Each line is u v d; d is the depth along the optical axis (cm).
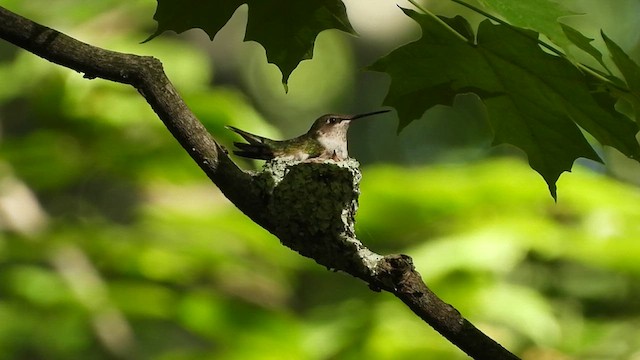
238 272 1150
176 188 1189
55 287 1129
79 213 1377
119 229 1163
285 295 1178
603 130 564
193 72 1183
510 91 572
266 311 1084
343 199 686
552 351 1040
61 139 1130
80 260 1152
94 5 1180
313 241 564
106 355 1284
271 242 1157
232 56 2089
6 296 1191
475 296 1030
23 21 508
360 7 2211
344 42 2239
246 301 1102
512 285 1088
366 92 2325
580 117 566
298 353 1040
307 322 1108
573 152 583
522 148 590
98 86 1116
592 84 544
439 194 1098
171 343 1698
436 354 1002
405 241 1152
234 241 1165
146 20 1245
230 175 545
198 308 1090
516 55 554
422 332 1019
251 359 1046
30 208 1181
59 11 1166
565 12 467
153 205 1180
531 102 572
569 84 553
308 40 573
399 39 2227
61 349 1225
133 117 1120
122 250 1130
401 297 537
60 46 511
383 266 543
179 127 527
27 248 1132
